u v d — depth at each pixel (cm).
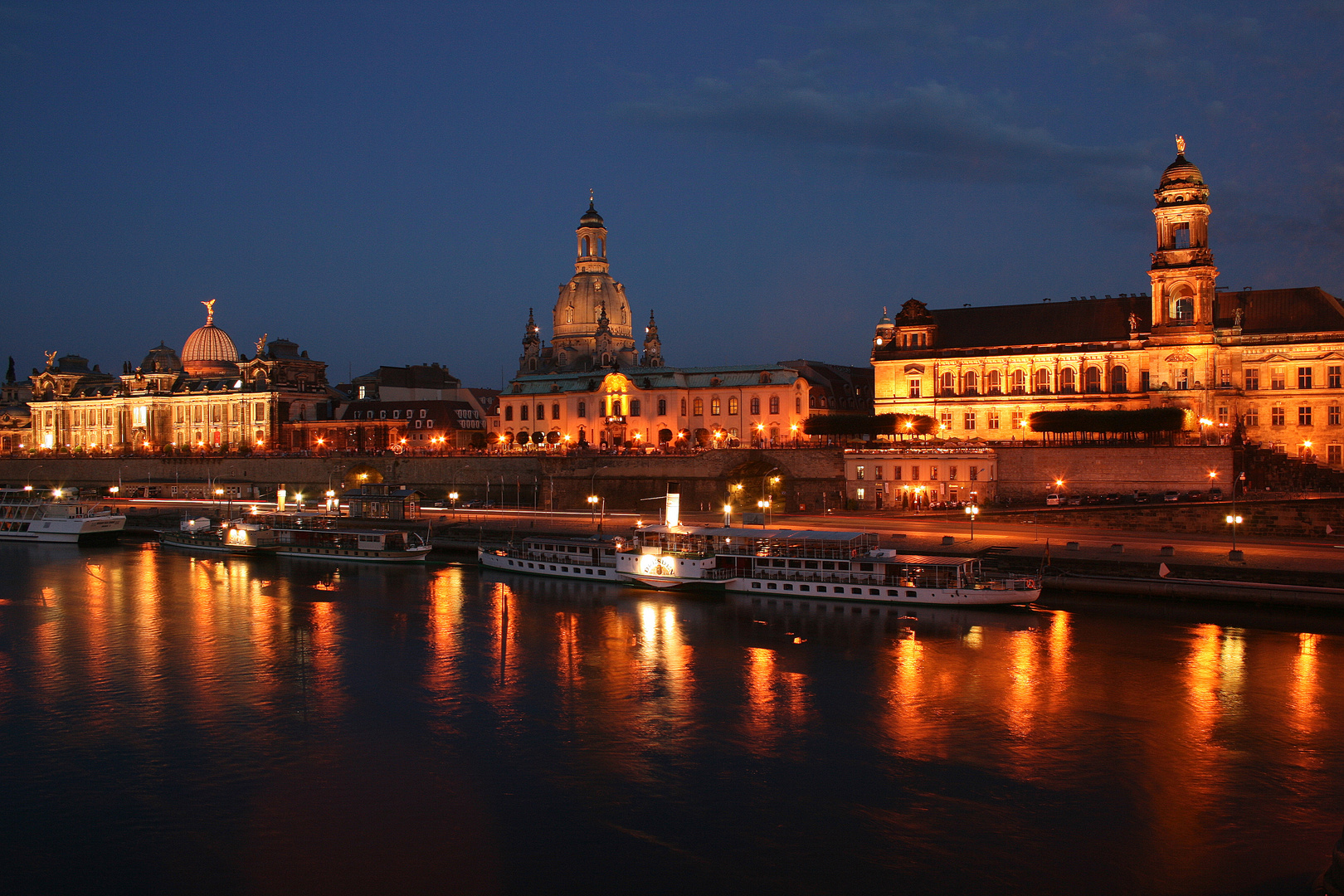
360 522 13338
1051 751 5616
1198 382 13600
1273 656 7231
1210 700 6366
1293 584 8588
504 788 5194
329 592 10256
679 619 8781
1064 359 14750
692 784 5231
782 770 5397
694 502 14762
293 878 4350
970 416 15338
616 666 7288
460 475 16912
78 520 14512
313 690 6750
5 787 5219
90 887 4294
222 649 7838
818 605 9312
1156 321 13850
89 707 6412
